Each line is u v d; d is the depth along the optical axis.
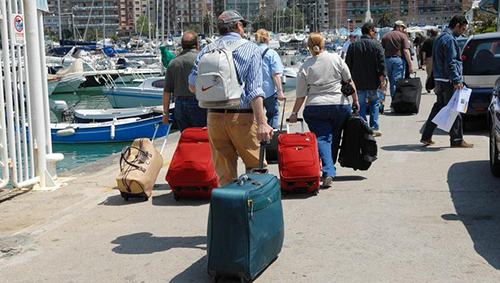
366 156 7.77
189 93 7.57
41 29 8.70
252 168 5.50
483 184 7.48
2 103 7.80
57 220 6.84
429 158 9.22
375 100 11.42
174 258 5.39
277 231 4.96
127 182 7.30
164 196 7.65
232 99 5.15
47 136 8.77
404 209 6.58
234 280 4.80
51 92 39.00
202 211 6.86
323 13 170.25
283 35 93.88
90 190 8.23
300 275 4.86
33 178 8.38
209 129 5.48
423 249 5.33
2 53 7.84
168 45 57.81
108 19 188.62
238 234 4.55
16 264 5.46
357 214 6.46
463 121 11.69
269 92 8.81
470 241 5.47
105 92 28.47
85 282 4.96
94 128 19.23
